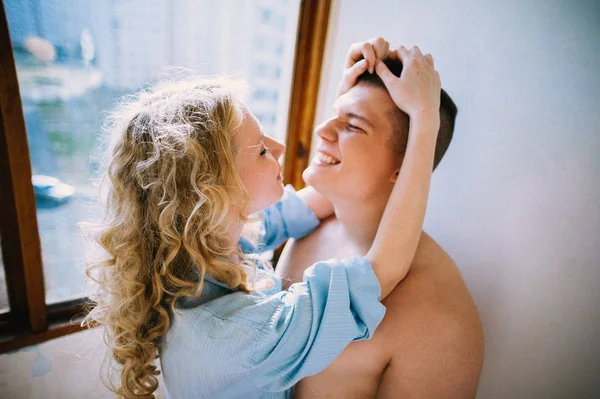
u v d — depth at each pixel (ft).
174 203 1.54
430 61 1.81
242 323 1.49
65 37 2.36
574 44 1.76
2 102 2.00
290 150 3.51
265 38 3.20
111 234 1.66
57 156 2.57
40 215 2.60
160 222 1.53
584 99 1.75
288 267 2.50
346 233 2.29
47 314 2.70
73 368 2.82
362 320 1.59
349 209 2.11
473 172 2.24
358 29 2.86
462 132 2.28
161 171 1.54
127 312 1.66
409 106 1.68
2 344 2.48
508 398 2.26
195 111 1.61
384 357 1.80
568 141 1.82
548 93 1.87
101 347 2.86
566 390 1.99
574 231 1.84
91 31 2.43
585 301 1.85
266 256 3.75
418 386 1.74
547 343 2.02
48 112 2.45
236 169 1.74
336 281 1.51
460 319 1.80
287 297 1.60
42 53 2.31
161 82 2.35
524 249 2.05
